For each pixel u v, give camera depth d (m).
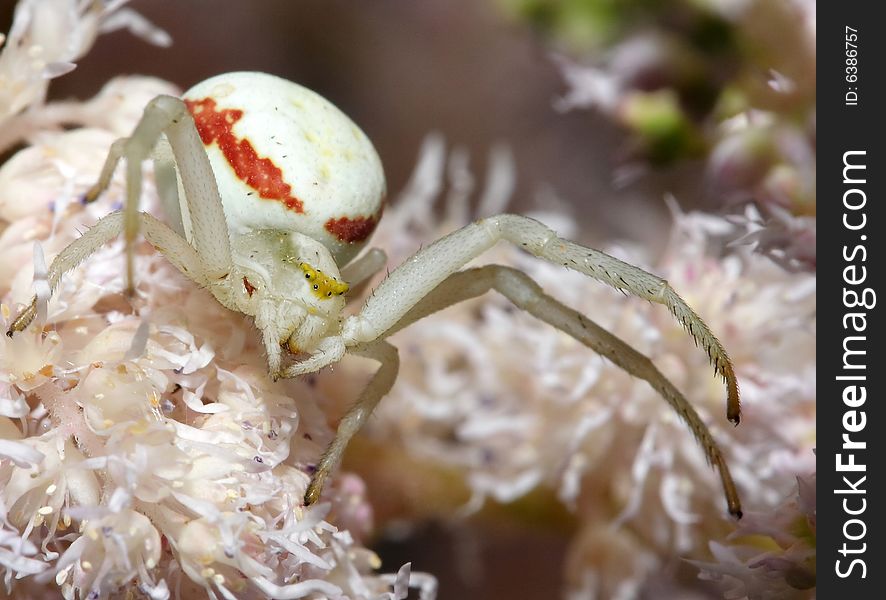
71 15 0.07
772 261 0.08
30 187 0.07
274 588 0.07
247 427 0.07
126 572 0.07
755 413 0.08
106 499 0.07
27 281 0.07
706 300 0.08
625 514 0.08
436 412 0.08
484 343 0.08
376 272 0.08
